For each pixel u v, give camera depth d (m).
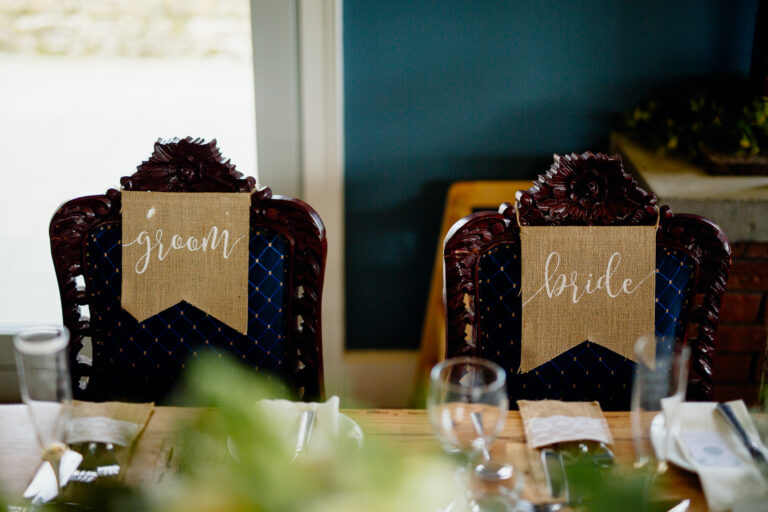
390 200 2.30
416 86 2.18
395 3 2.10
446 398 0.92
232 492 0.59
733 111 2.03
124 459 1.08
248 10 2.07
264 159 2.24
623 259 1.41
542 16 2.11
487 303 1.45
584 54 2.15
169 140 1.45
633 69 2.16
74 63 3.93
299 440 1.08
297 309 1.50
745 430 1.12
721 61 2.14
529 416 1.21
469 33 2.13
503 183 2.23
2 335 2.37
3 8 3.84
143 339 1.51
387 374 2.44
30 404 0.96
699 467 1.04
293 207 1.45
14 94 3.80
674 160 2.08
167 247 1.46
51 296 2.76
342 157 2.24
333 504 0.59
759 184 1.93
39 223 3.12
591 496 0.65
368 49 2.14
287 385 1.54
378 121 2.22
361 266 2.37
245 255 1.46
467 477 1.04
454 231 1.41
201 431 1.01
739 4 2.09
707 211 1.86
